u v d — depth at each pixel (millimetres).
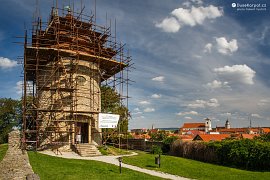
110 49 35250
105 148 31125
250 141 27500
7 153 22469
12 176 14930
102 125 30000
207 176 21172
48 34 31234
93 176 17969
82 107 31531
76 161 22938
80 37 33375
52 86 31062
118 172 19922
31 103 33781
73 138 30328
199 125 163125
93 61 33188
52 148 29484
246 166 26531
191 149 34344
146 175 19766
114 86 36156
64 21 33406
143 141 41781
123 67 35625
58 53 29719
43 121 30797
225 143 29484
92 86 32812
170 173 21531
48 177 16656
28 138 33719
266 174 22484
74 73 31391
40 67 33219
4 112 53969
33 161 21109
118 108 44438
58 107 30422
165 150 40656
